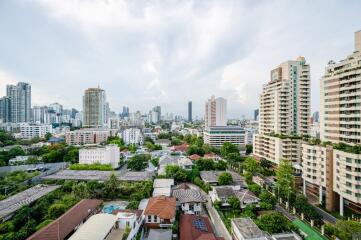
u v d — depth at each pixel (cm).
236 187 9794
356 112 8388
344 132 8888
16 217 7050
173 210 7025
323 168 8956
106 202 9088
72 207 7488
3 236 5856
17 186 10712
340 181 8056
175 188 9881
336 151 8306
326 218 7925
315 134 16025
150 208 7031
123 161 16925
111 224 5541
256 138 15825
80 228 5353
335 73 9325
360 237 5594
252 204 8156
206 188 10206
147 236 6481
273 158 13388
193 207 8025
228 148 17412
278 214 6519
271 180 11994
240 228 5841
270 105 14775
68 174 12356
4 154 17375
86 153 15338
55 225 6053
